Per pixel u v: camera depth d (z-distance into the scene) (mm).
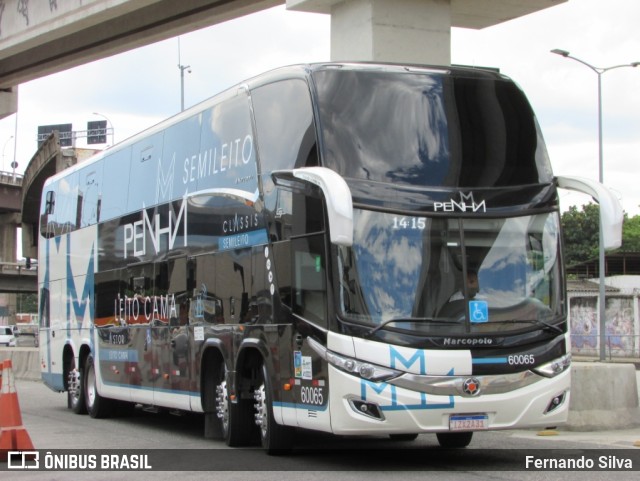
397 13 17000
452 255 9969
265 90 11727
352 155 10164
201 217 13312
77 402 18359
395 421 9484
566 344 10219
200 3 22625
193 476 9883
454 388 9586
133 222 16031
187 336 13578
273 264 11133
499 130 10688
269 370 11172
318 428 10062
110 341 16828
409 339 9586
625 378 14312
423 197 10086
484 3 17469
